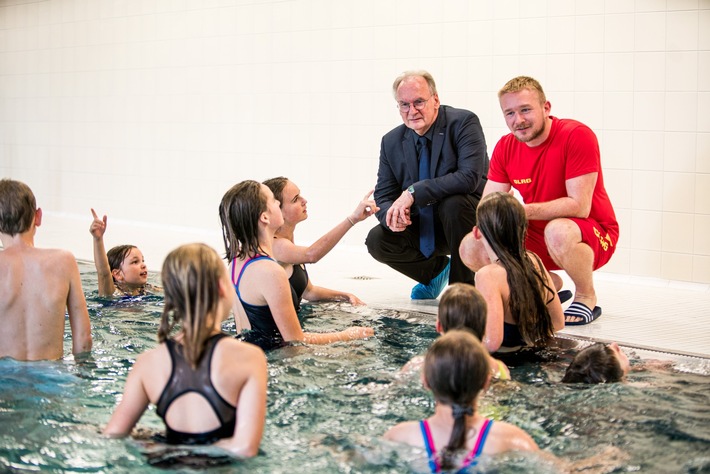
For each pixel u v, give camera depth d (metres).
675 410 3.01
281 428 2.83
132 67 9.90
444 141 5.20
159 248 8.00
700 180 6.38
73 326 3.67
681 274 6.51
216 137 9.23
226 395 2.56
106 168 10.34
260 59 8.76
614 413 2.97
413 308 5.09
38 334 3.57
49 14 10.69
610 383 3.31
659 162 6.52
